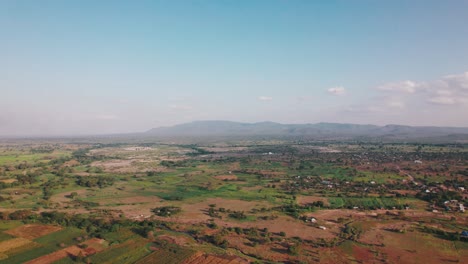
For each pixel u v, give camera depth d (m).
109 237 115.50
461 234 120.94
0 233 116.88
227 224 135.88
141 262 96.44
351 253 106.19
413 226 133.62
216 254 103.31
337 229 130.25
